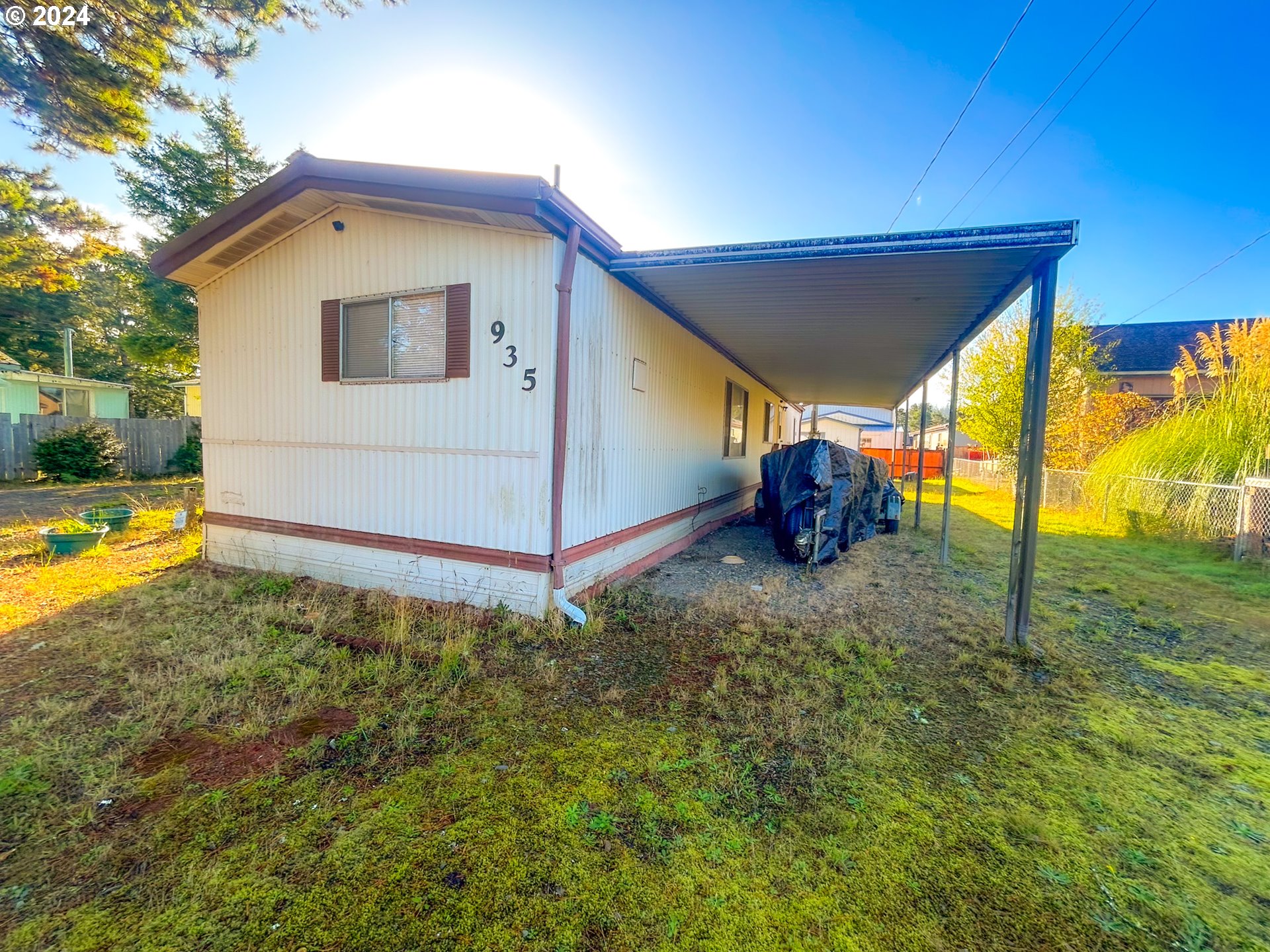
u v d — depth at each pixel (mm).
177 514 7438
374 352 4848
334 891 1707
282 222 5016
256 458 5637
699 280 4848
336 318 4984
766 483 7797
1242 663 3943
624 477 5492
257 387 5555
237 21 6172
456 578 4543
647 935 1585
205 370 5910
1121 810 2256
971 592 5707
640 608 4766
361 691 3096
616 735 2721
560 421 4086
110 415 18672
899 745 2730
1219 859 1976
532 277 4082
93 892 1673
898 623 4648
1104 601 5480
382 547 4895
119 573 5512
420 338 4602
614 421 5164
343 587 5039
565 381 4090
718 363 8641
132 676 3170
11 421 12422
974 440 17203
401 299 4664
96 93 6402
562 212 3826
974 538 9156
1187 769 2580
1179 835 2109
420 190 3963
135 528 7695
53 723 2658
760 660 3742
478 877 1782
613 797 2225
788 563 6797
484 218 4055
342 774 2324
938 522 11289
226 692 3002
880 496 9195
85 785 2193
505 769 2400
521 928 1594
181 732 2623
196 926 1567
